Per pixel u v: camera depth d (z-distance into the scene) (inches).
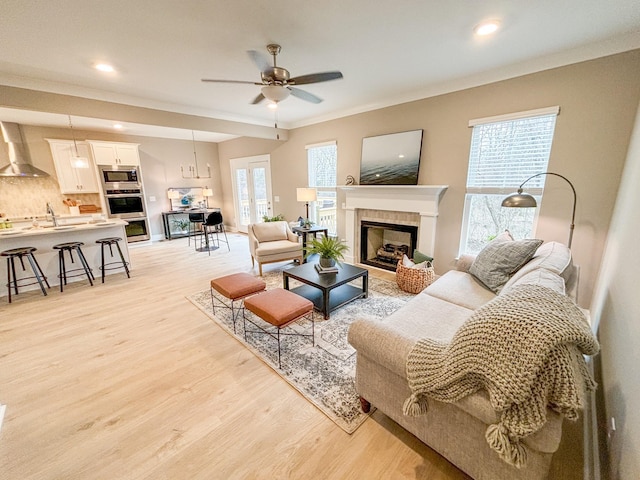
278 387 74.5
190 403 69.4
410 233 155.9
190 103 155.1
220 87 128.7
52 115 171.5
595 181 98.7
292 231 187.3
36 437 60.4
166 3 68.7
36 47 88.7
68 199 219.1
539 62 103.4
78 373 80.2
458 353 41.8
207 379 77.6
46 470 53.7
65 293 138.1
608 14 75.4
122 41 86.9
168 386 75.0
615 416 46.1
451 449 48.9
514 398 35.5
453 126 130.4
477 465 46.2
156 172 267.1
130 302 127.2
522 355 36.1
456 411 46.8
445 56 101.6
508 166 118.6
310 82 94.0
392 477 51.7
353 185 173.9
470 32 84.9
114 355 88.4
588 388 39.4
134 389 74.0
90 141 214.2
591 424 59.3
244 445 58.4
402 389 54.4
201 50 93.9
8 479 52.2
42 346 93.3
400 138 148.6
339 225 193.8
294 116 190.9
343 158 181.6
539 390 35.5
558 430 37.0
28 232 136.9
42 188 208.5
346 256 188.5
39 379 77.9
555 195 107.3
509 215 122.4
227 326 105.3
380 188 158.2
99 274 163.9
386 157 155.8
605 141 95.3
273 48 92.5
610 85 92.4
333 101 155.7
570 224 105.4
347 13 74.5
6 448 58.1
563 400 34.4
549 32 85.0
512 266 87.7
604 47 91.1
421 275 128.6
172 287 145.7
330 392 72.2
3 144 192.9
